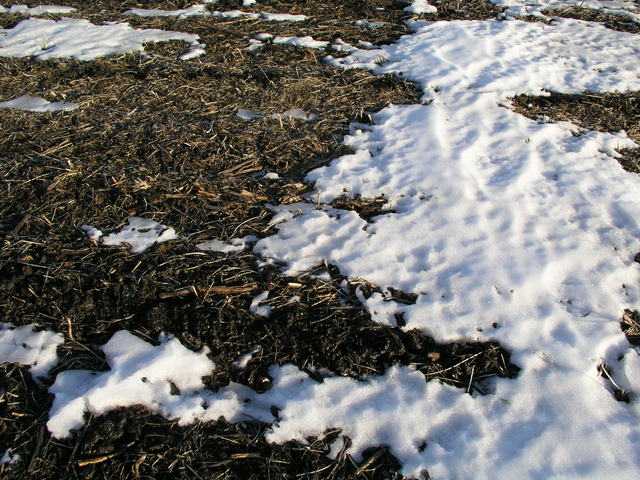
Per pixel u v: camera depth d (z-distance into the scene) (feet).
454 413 8.01
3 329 8.95
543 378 8.36
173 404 8.04
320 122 14.05
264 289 9.59
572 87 15.37
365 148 13.12
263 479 7.29
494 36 17.89
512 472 7.27
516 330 8.94
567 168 12.23
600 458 7.39
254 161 12.59
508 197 11.41
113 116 13.98
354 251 10.30
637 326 9.20
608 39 18.06
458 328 9.03
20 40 17.95
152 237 10.48
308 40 18.04
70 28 18.80
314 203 11.57
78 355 8.66
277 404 8.09
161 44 17.69
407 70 16.15
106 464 7.38
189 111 14.25
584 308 9.36
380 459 7.58
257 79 15.84
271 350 8.75
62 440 7.55
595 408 7.99
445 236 10.55
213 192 11.62
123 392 8.04
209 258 10.14
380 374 8.51
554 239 10.45
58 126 13.58
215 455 7.52
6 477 7.17
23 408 7.91
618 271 9.92
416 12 20.21
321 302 9.43
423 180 11.86
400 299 9.50
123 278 9.63
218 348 8.75
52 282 9.54
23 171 12.00
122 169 12.09
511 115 14.01
